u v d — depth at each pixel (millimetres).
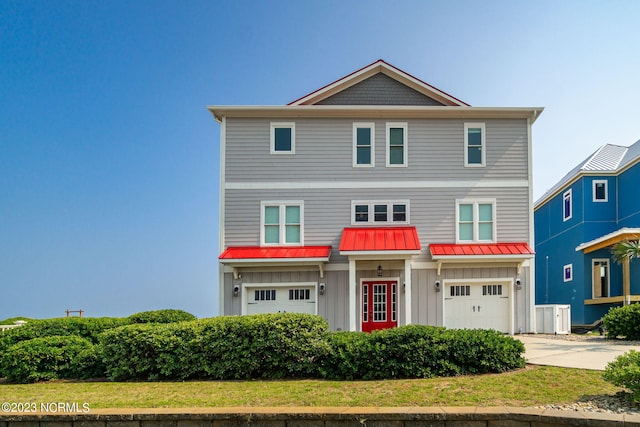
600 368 8805
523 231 17234
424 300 16828
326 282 16906
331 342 9383
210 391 8133
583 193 23234
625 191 22547
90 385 9039
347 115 17641
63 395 8109
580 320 22781
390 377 8789
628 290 18781
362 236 16625
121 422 6852
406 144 17547
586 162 24891
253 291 16969
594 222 23047
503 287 17031
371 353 8898
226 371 9352
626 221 22328
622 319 13984
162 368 9344
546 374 8406
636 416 6051
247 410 6777
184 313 14617
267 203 17359
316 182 17422
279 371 9320
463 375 8688
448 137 17625
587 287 22359
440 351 8883
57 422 6930
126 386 8828
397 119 17688
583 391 7301
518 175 17469
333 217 17297
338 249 17094
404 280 16859
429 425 6457
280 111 17531
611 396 6996
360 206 17391
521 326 16797
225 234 17219
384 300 16828
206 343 9438
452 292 16938
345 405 7008
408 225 17219
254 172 17469
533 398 7039
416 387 7898
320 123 17688
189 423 6758
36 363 9781
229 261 16266
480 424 6398
